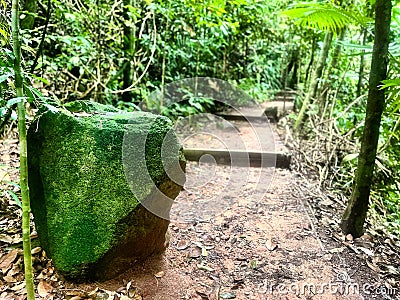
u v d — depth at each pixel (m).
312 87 3.95
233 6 3.98
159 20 3.89
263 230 2.16
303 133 3.75
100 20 3.20
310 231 2.17
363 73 3.56
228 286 1.67
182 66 4.50
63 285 1.53
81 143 1.50
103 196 1.49
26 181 1.17
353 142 3.16
